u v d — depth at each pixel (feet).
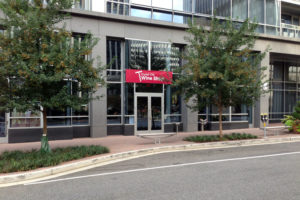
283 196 15.87
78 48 28.17
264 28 62.44
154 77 49.16
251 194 16.25
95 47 44.96
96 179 20.43
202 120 53.98
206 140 38.99
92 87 28.45
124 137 45.14
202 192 16.74
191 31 40.37
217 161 26.63
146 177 20.75
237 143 38.63
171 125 52.03
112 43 48.08
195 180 19.58
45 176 21.65
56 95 26.91
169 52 51.01
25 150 32.17
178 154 31.09
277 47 62.44
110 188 17.98
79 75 27.14
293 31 67.41
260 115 59.82
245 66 38.52
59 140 41.75
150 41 49.49
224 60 36.70
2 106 25.35
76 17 43.37
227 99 40.91
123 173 22.22
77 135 44.68
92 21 44.70
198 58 38.27
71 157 26.16
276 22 64.69
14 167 21.66
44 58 24.57
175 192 16.83
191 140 39.50
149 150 32.45
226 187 17.75
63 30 28.02
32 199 16.06
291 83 76.54
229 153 31.50
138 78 47.98
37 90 26.99
